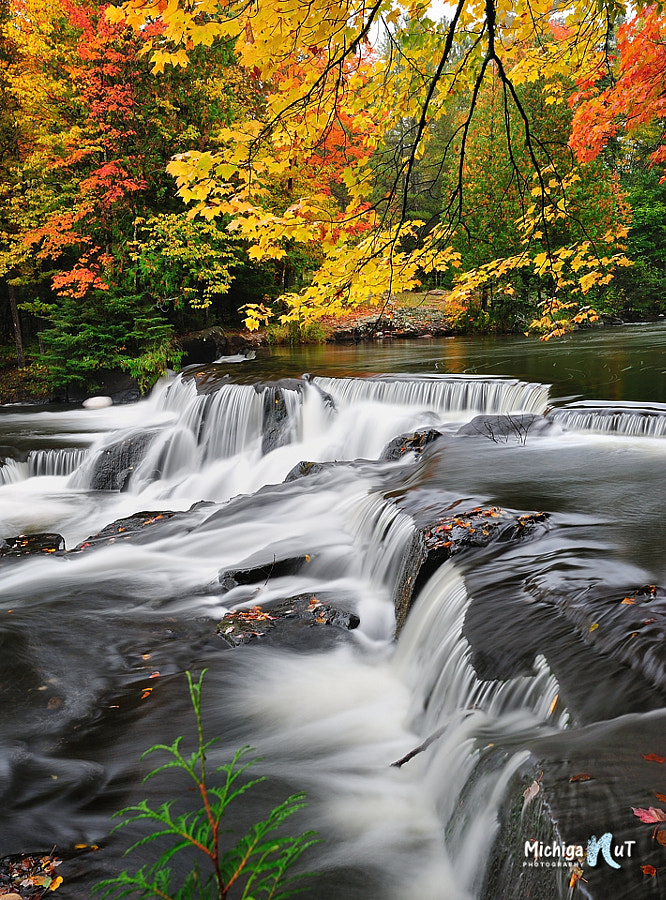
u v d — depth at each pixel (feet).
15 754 14.79
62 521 38.60
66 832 12.16
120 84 67.82
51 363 68.23
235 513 30.81
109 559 27.43
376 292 16.93
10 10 72.59
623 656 12.69
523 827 8.89
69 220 66.28
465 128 15.06
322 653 19.35
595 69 23.21
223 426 48.52
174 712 16.40
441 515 21.84
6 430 52.75
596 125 33.04
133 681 17.92
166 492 43.83
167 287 71.41
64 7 64.80
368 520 25.68
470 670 14.56
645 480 24.67
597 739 10.05
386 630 20.56
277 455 45.39
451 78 16.37
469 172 79.51
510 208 77.61
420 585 19.43
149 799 13.15
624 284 99.19
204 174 15.01
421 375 47.75
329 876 11.01
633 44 29.01
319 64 15.33
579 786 8.70
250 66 15.03
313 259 84.07
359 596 22.24
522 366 50.60
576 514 21.33
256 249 16.26
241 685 17.67
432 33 15.48
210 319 84.84
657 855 7.36
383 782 13.61
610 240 27.30
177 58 15.39
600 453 29.01
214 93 72.59
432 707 15.67
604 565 17.07
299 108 15.42
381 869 11.15
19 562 27.81
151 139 70.59
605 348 59.26
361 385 48.11
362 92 16.15
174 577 25.21
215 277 74.74
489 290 83.82
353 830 12.12
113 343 68.03
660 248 102.42
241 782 13.64
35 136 73.72
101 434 50.67
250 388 48.52
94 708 16.70
